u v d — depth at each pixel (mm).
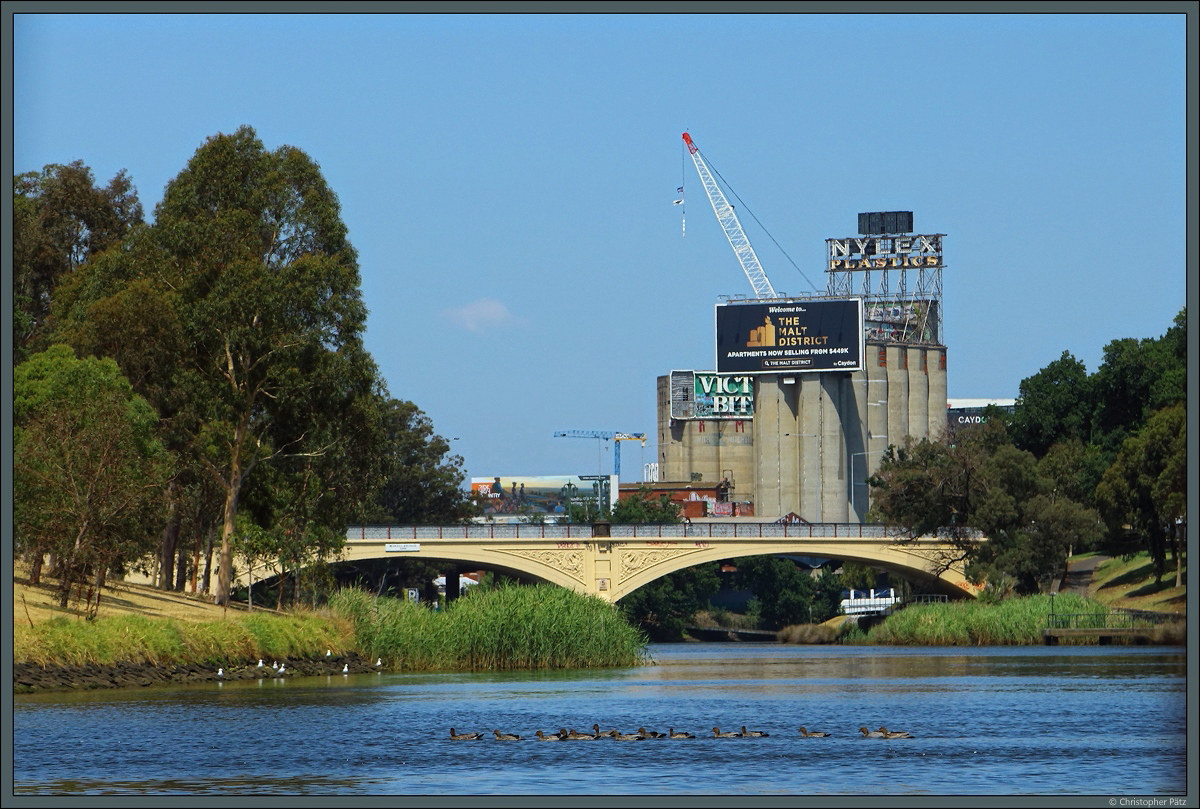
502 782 106688
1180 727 136875
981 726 139250
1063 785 104688
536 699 168500
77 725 136750
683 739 129875
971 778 107688
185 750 122062
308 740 128750
